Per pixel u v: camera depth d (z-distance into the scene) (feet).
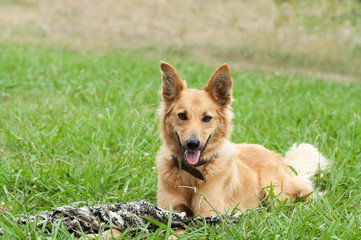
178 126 14.96
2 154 20.40
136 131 22.88
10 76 35.40
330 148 21.34
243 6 82.17
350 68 54.90
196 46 62.18
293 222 13.67
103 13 76.28
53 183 17.02
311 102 30.76
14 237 12.69
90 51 54.34
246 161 17.99
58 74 36.60
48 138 21.48
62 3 79.20
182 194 14.98
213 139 15.40
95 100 29.14
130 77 36.14
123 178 18.19
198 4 82.69
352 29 70.59
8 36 58.49
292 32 69.72
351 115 26.89
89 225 12.97
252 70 49.19
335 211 14.75
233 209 14.52
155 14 77.51
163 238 13.02
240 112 27.84
